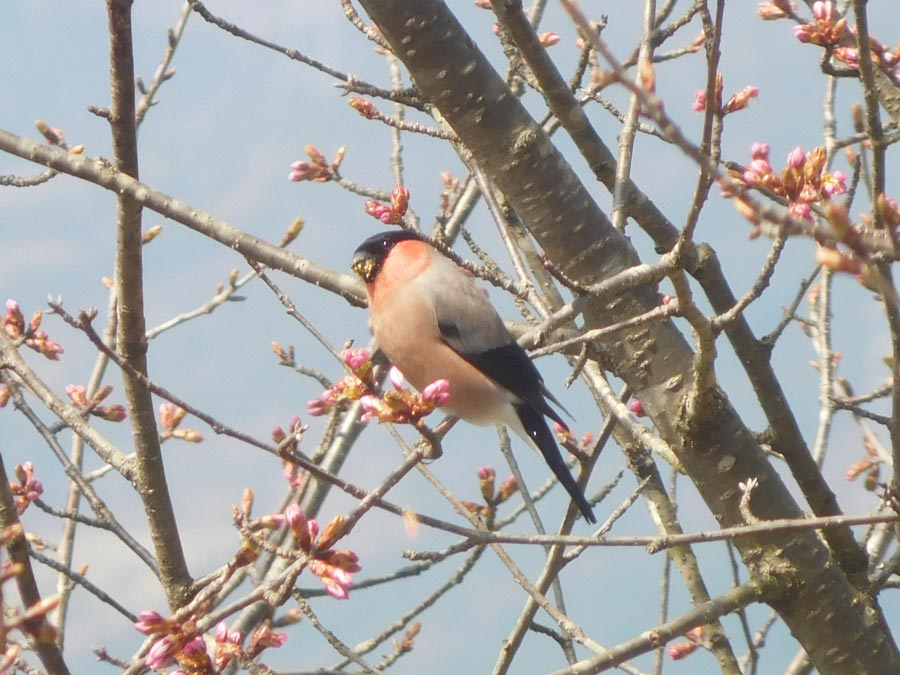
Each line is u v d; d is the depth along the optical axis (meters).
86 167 7.89
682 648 9.67
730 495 7.75
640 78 4.14
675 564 9.52
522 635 7.95
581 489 8.58
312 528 5.86
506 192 7.89
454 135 8.91
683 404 7.67
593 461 8.58
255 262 8.24
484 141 7.72
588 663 7.14
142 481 7.97
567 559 8.12
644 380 7.83
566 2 3.49
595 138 8.59
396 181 9.72
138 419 7.93
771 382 8.60
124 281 7.84
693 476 7.82
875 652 7.88
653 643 7.27
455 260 8.08
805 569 7.77
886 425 7.88
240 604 5.87
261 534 6.82
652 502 9.59
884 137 6.66
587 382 8.99
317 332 7.99
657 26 9.78
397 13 7.46
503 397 9.02
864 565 8.22
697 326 6.64
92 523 8.33
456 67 7.58
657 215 8.90
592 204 7.85
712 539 6.14
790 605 7.83
